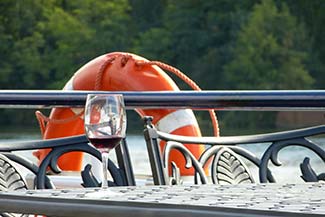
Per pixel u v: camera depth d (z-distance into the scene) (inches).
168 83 207.2
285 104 114.5
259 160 135.5
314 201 84.8
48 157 124.9
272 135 136.2
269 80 1523.1
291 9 1546.5
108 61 209.9
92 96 98.7
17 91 130.5
